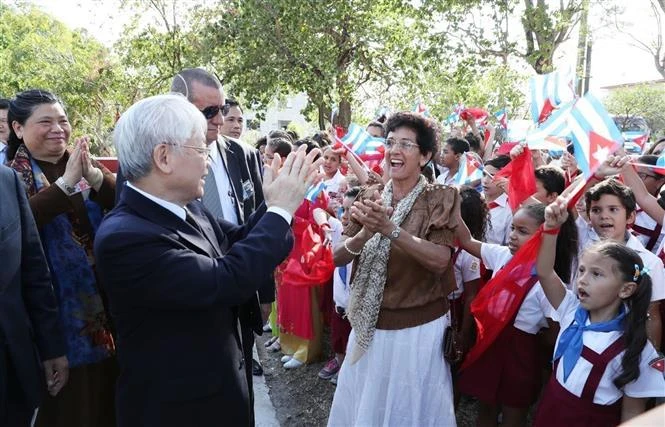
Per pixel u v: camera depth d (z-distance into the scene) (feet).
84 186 9.26
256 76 41.55
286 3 39.70
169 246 5.58
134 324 5.82
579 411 7.63
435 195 8.30
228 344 6.18
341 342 13.58
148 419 5.76
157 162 5.60
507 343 9.48
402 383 8.48
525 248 8.39
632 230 11.80
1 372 7.09
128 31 51.72
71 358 8.79
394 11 43.65
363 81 46.85
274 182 6.16
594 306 7.56
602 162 7.35
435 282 8.55
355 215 7.70
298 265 12.16
